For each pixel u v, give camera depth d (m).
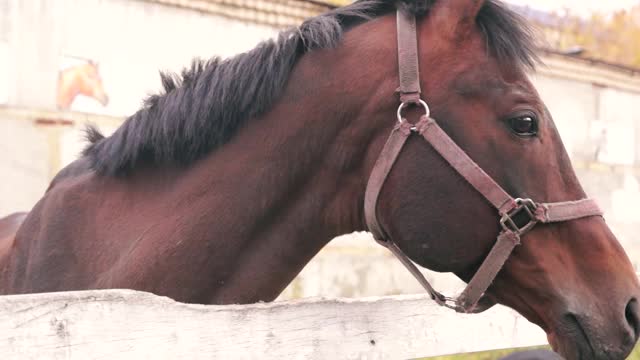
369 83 1.75
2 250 2.39
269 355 1.47
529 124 1.65
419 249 1.69
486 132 1.66
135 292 1.29
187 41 5.33
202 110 1.82
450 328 1.93
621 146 7.71
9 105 4.70
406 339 1.79
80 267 1.91
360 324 1.67
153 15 5.20
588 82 7.37
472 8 1.70
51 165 4.84
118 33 5.07
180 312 1.34
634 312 1.63
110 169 1.93
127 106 5.12
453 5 1.72
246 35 5.58
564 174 1.70
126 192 1.93
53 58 4.85
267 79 1.80
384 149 1.71
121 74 5.09
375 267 6.29
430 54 1.72
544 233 1.66
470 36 1.72
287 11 5.67
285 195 1.81
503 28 1.73
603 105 7.53
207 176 1.83
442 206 1.66
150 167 1.91
